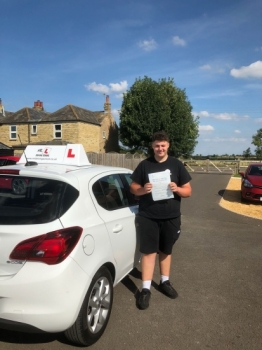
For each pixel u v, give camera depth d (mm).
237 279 4746
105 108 39000
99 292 3160
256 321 3590
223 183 19750
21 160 4254
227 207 11078
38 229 2676
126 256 3762
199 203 11719
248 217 9312
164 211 3785
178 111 38406
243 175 12695
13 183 3141
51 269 2605
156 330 3361
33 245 2611
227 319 3617
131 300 4004
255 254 5898
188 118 39688
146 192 3695
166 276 4168
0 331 3268
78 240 2812
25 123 33844
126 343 3123
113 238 3396
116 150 41031
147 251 3840
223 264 5359
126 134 38188
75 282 2717
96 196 3412
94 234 3055
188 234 7262
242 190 12180
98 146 36125
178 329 3395
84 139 33344
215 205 11344
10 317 2576
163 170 3771
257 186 11664
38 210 2852
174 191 3689
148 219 3822
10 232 2637
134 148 37875
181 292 4281
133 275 4781
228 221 8719
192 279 4727
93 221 3146
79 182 3238
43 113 37062
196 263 5391
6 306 2582
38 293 2566
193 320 3578
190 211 10109
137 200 4410
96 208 3312
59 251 2637
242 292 4312
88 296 2914
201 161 37094
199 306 3900
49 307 2586
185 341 3186
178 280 4680
